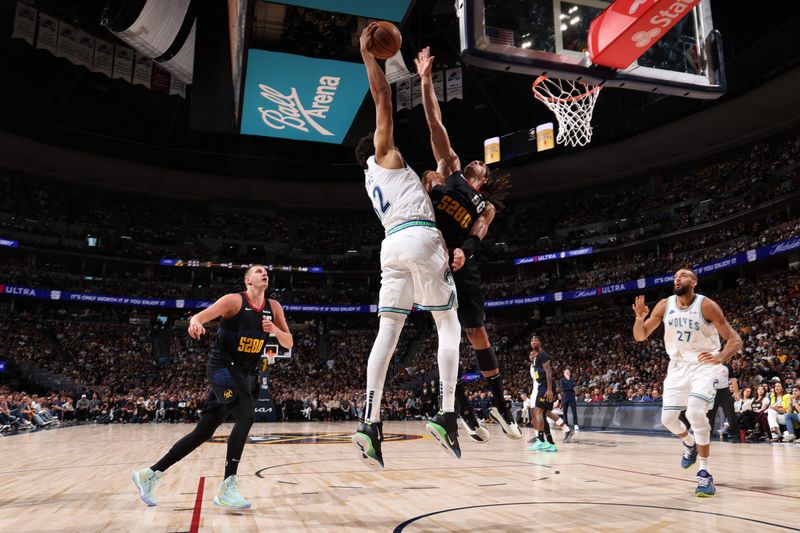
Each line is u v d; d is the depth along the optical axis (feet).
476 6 18.49
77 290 98.37
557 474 18.31
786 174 83.10
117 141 107.65
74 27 84.43
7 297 96.94
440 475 18.20
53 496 14.02
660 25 17.74
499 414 11.96
